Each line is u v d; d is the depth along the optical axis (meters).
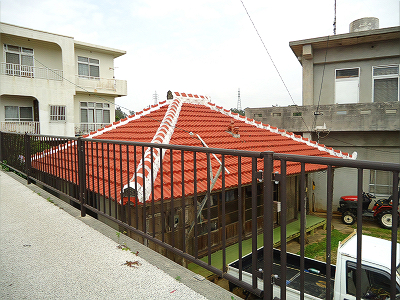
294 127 13.99
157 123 10.11
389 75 14.01
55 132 19.30
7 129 17.55
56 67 20.30
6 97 18.52
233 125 10.59
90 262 2.91
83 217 4.36
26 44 19.06
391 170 1.44
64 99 19.66
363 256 4.23
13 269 2.77
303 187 1.83
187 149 2.62
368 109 12.71
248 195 9.03
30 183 6.79
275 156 1.96
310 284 5.61
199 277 2.61
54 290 2.40
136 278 2.59
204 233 7.75
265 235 2.00
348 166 1.59
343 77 14.84
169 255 6.69
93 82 21.47
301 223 1.85
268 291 2.00
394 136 12.82
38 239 3.52
